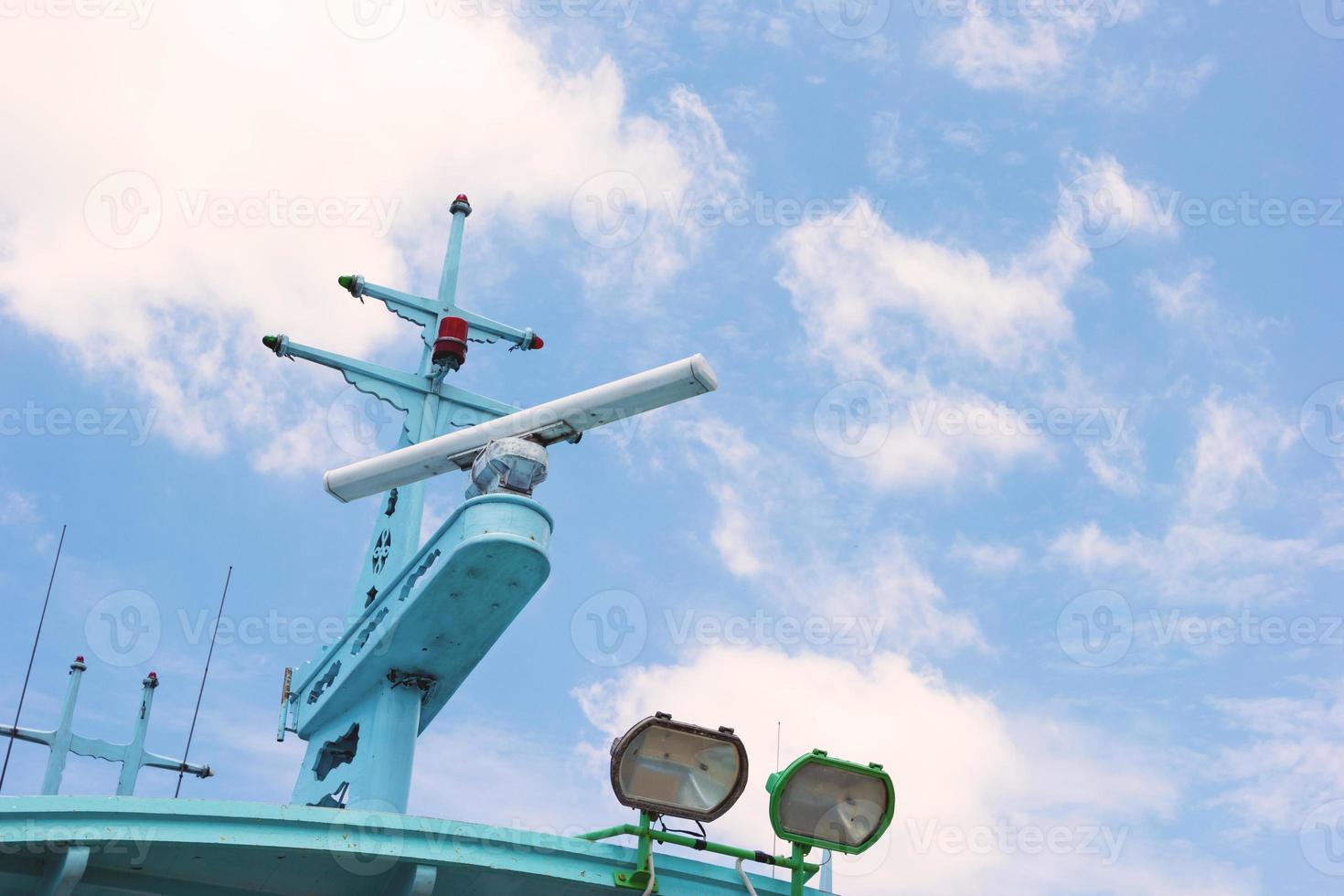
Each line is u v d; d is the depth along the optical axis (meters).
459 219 22.56
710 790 12.92
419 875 11.66
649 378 16.38
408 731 17.23
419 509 19.69
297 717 19.19
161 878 11.52
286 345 20.19
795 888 12.93
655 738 12.82
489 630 16.94
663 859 12.67
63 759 18.44
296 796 18.39
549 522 16.33
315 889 12.09
